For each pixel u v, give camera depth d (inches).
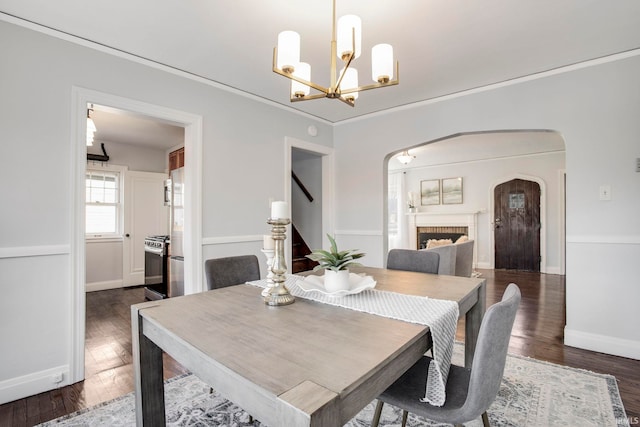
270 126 144.6
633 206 101.0
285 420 27.0
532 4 78.7
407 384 51.0
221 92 126.2
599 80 106.4
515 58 106.2
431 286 69.3
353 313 50.5
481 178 280.5
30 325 82.7
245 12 81.6
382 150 158.6
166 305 55.9
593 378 87.0
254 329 44.1
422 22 85.8
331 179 175.9
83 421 70.7
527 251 260.5
